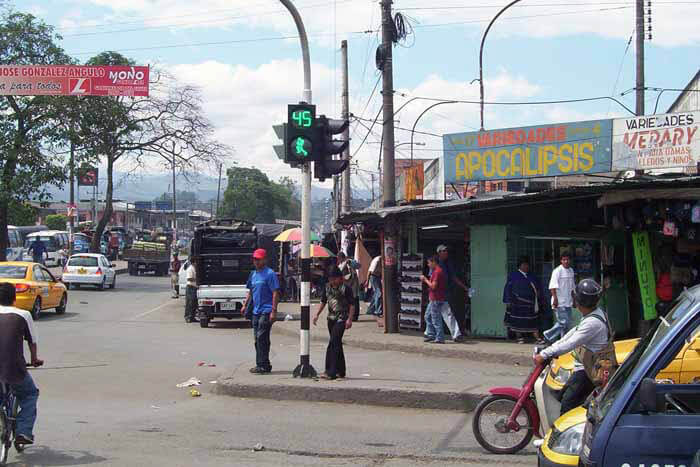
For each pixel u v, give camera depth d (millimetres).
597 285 7297
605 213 14680
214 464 7664
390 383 11352
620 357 8156
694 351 6156
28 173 35438
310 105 11516
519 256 15672
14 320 7574
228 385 11500
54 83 22500
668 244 14320
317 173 11656
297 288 29484
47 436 8766
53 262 54906
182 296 34500
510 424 8016
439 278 15203
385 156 17172
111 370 13938
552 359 7543
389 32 17031
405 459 7988
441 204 15047
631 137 17875
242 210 99750
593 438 4441
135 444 8445
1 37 34500
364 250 22797
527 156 19359
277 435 9008
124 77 22688
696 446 4250
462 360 14180
